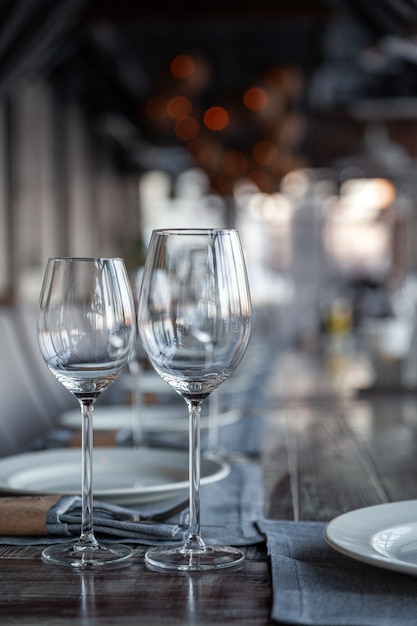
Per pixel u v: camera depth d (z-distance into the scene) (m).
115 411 2.12
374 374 3.17
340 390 3.08
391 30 4.89
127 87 11.04
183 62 7.55
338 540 0.89
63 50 8.04
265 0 6.68
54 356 0.94
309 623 0.74
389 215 16.19
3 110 7.55
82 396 0.97
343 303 10.38
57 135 9.43
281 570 0.88
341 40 10.40
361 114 11.45
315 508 1.24
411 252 16.47
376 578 0.86
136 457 1.46
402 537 0.94
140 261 10.09
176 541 1.04
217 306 0.92
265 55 11.21
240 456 1.68
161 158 13.42
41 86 8.69
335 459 1.67
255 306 6.43
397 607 0.78
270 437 1.97
